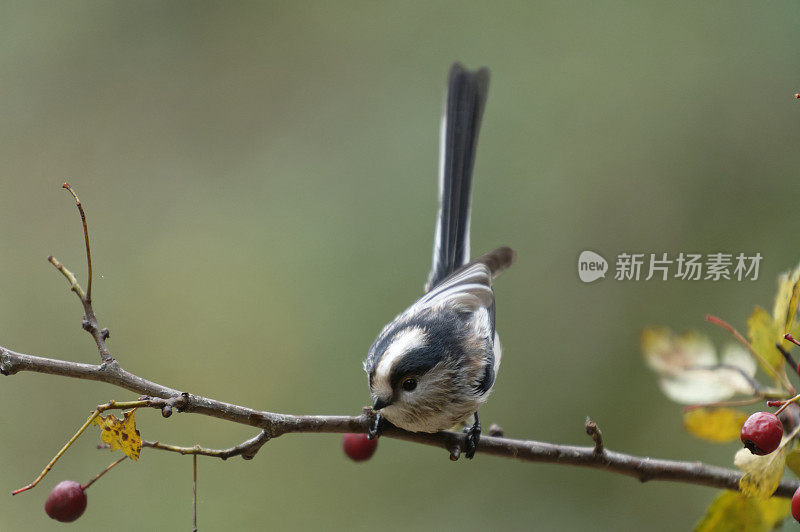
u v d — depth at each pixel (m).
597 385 11.04
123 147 13.52
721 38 12.15
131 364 11.90
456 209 8.46
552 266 11.61
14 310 12.38
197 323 12.05
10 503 10.95
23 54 13.88
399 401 6.41
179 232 12.84
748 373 6.41
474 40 12.96
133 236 12.88
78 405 11.62
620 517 10.76
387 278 11.84
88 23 14.06
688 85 12.07
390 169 12.58
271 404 11.50
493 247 11.71
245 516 11.02
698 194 11.67
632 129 12.00
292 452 11.40
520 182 11.96
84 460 11.29
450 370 6.55
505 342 11.36
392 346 6.59
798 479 5.94
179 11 14.21
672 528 10.61
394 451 11.39
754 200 11.52
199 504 11.07
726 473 6.16
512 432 11.05
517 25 12.81
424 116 12.80
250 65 13.86
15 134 13.45
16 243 12.82
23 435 11.35
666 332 6.64
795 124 11.64
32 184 13.22
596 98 12.20
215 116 13.64
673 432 10.80
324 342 11.63
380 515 11.07
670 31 12.33
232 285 12.16
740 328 10.73
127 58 13.98
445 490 11.20
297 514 11.06
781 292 5.86
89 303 5.23
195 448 5.21
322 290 11.91
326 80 13.55
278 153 13.21
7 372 4.98
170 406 5.09
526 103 12.32
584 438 11.00
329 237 12.25
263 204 12.78
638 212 11.70
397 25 13.48
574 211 11.77
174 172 13.37
